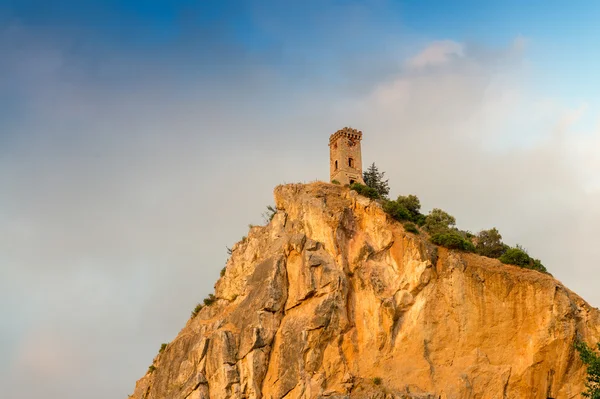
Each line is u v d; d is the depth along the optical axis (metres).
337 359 71.94
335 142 104.56
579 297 75.81
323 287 76.12
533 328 72.12
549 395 70.12
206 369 76.19
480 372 70.75
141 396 84.44
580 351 64.75
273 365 73.44
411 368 71.38
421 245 77.06
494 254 87.38
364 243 80.25
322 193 87.69
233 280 90.06
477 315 73.25
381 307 74.38
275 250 82.75
